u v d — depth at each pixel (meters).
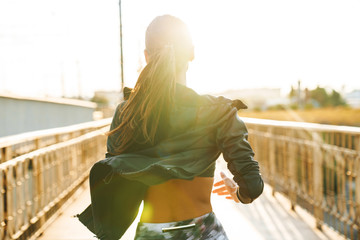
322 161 4.30
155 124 1.31
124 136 1.35
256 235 4.09
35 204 4.41
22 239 4.12
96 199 1.35
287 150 5.74
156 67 1.33
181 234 1.35
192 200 1.39
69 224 4.77
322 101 46.00
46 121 14.54
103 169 1.33
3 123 10.12
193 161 1.30
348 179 3.90
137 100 1.35
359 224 3.58
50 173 5.17
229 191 1.41
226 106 1.32
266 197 5.86
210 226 1.38
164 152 1.31
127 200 1.41
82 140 7.30
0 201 3.67
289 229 4.31
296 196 5.41
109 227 1.38
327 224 4.32
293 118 26.05
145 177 1.26
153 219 1.40
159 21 1.43
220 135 1.29
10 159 3.93
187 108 1.33
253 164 1.26
